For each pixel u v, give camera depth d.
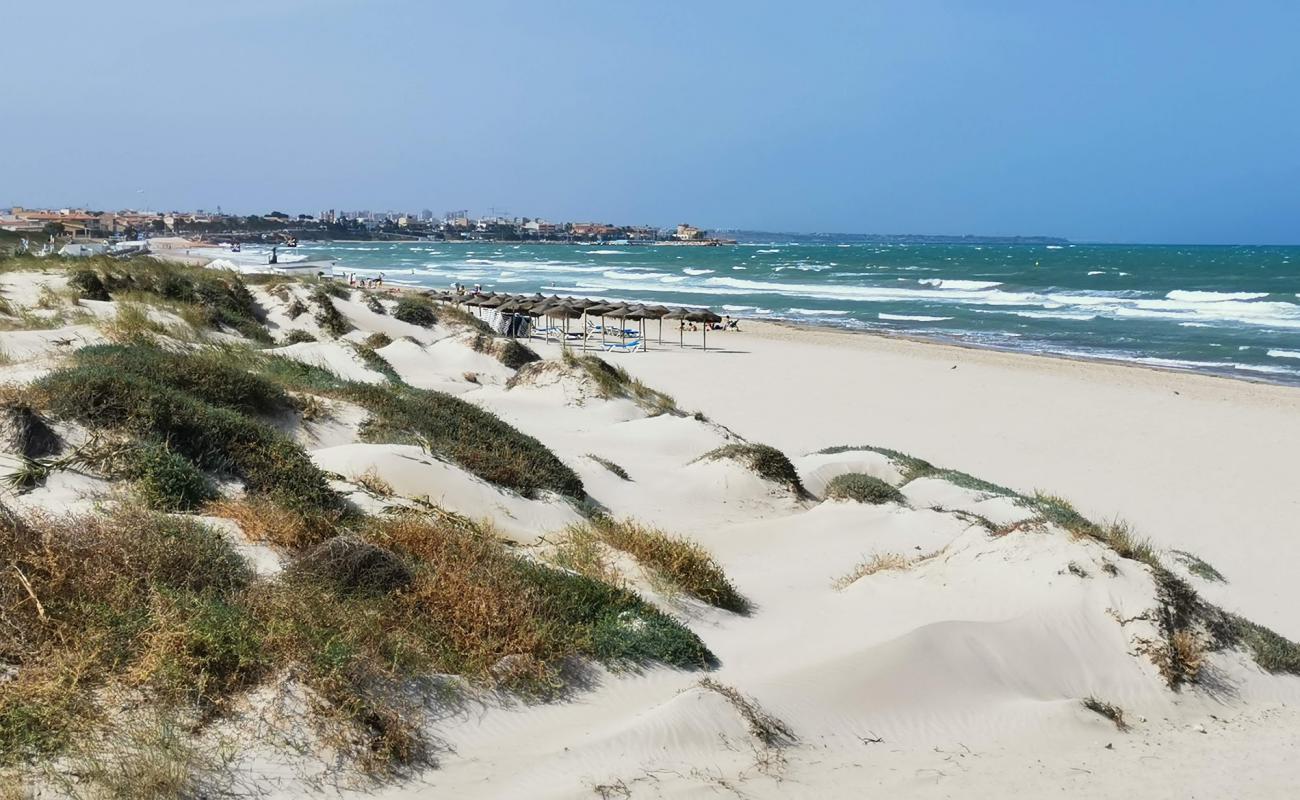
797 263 121.00
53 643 5.81
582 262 126.06
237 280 29.23
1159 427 23.86
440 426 13.78
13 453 8.57
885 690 7.56
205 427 9.55
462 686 6.50
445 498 11.06
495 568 8.04
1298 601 12.45
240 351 17.20
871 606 9.67
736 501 14.79
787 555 11.98
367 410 13.61
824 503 14.01
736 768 6.18
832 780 6.28
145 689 5.62
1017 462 20.72
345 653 6.21
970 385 29.72
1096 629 8.79
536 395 20.89
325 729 5.63
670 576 9.58
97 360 12.09
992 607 9.21
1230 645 9.14
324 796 5.23
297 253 145.12
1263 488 18.47
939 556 10.38
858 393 28.64
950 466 20.44
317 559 7.41
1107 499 17.80
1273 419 24.62
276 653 6.09
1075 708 7.76
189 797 4.96
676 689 7.26
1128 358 37.28
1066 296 65.75
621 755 6.04
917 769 6.61
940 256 145.75
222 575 7.00
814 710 7.15
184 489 8.55
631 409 20.72
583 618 7.82
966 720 7.48
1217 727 7.98
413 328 33.47
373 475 10.83
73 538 6.71
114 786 4.86
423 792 5.43
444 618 7.12
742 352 37.66
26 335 14.95
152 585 6.48
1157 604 8.95
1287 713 8.39
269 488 9.25
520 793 5.53
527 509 11.92
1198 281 79.19
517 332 41.12
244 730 5.51
